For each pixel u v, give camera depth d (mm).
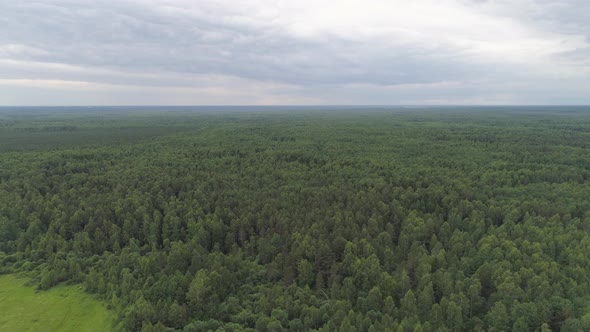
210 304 57188
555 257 65188
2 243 77688
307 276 64875
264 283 65562
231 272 65438
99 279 65875
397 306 57500
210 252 75062
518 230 71500
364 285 60469
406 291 58219
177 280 60156
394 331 48688
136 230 80188
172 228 79750
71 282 68375
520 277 56969
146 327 50750
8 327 57438
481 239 68812
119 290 62781
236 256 70812
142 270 64812
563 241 67312
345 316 51875
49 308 61688
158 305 55906
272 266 67812
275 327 51594
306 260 65812
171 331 52531
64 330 56875
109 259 69812
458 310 50906
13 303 62906
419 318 53031
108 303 62000
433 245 70562
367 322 51094
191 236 78125
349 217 78250
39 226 80812
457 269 61500
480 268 60188
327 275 66625
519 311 50875
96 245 76188
